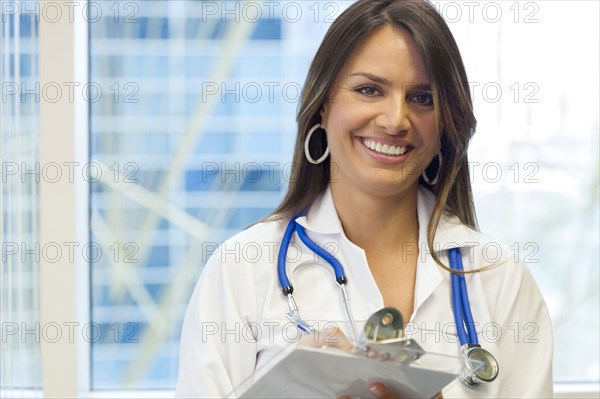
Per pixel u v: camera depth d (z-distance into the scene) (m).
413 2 1.59
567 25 2.49
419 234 1.71
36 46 2.36
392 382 1.32
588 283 2.56
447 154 1.71
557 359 2.58
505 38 2.48
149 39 2.51
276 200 2.57
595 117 2.51
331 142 1.64
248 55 2.53
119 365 2.58
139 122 2.53
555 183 2.53
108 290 2.56
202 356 1.60
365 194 1.65
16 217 2.37
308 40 2.53
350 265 1.67
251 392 1.33
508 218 2.54
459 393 1.57
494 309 1.68
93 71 2.51
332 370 1.27
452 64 1.58
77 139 2.38
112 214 2.55
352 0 2.53
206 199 2.56
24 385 2.40
